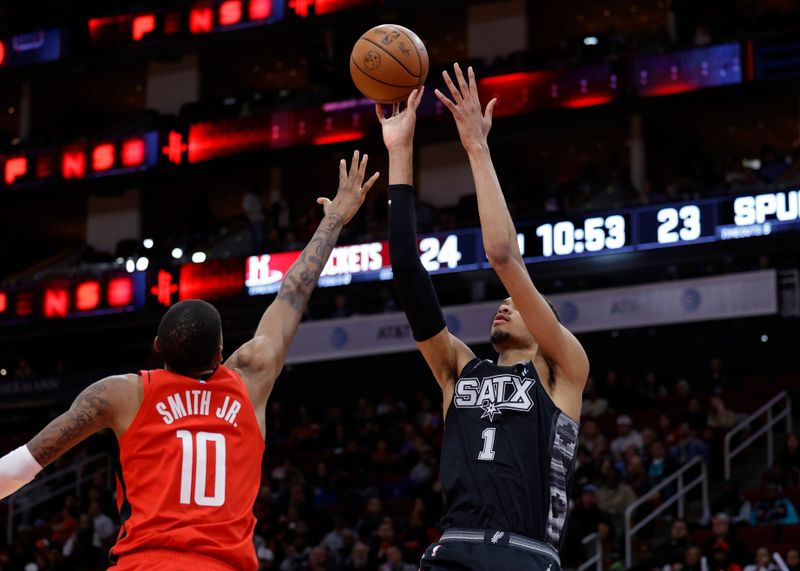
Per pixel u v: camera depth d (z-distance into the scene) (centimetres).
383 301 2330
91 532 1772
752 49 2273
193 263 2481
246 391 395
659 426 1873
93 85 3150
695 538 1492
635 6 2722
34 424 2603
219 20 2823
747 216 2083
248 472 384
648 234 2150
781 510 1518
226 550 367
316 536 1752
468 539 411
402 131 474
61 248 3328
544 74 2428
